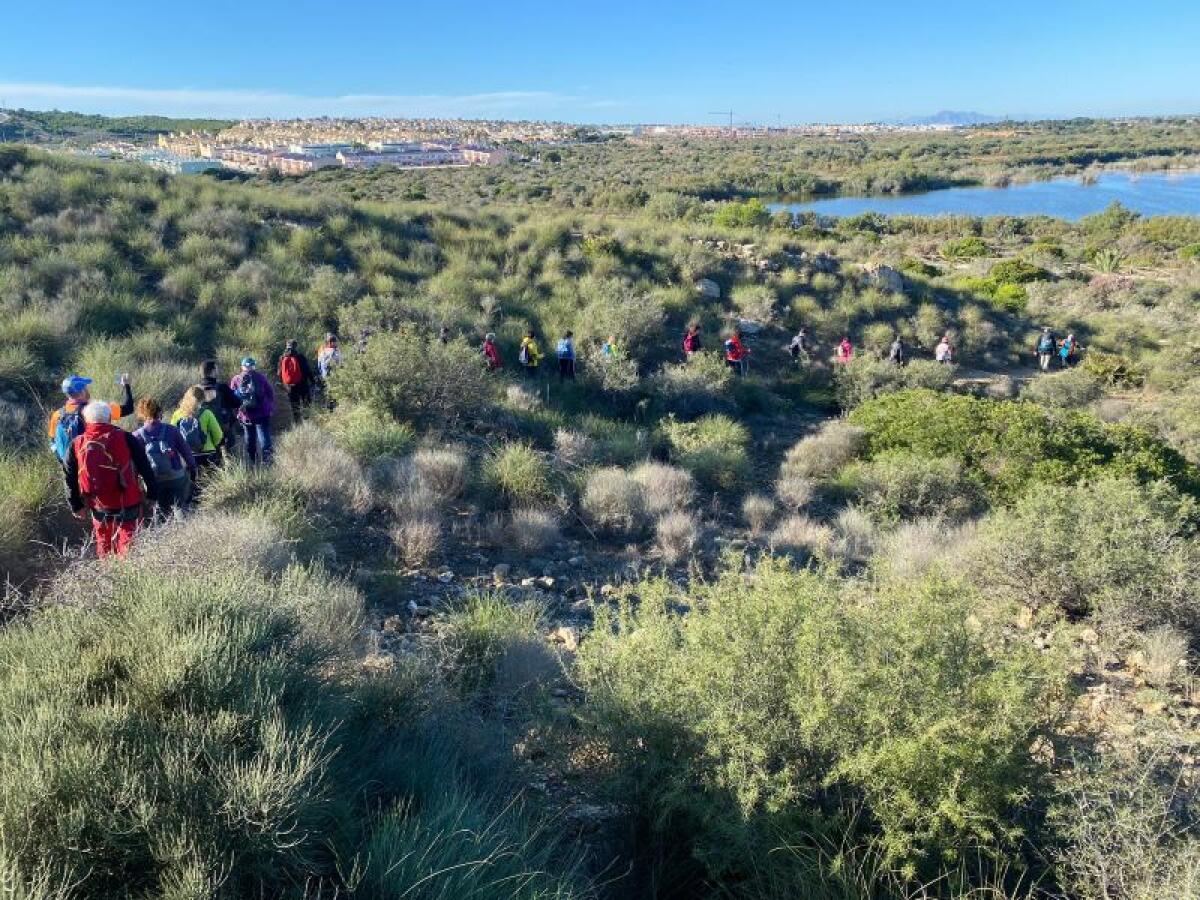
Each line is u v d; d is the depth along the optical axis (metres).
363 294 18.66
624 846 3.57
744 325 22.61
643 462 11.84
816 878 3.07
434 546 7.49
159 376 10.87
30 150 23.28
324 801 2.74
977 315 27.05
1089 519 6.41
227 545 5.33
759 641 3.59
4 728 2.70
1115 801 3.18
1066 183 115.69
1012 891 3.11
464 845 2.91
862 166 129.12
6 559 5.80
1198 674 5.29
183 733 2.80
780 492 11.33
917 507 10.69
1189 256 51.78
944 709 3.25
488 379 14.07
